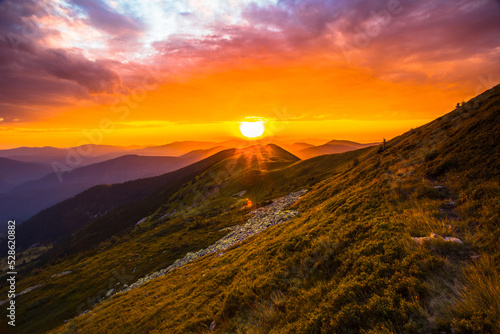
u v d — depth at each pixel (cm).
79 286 5475
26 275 11288
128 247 7894
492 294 610
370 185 2214
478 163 1564
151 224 14412
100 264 6819
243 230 4225
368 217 1489
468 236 917
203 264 3067
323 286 1012
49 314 4547
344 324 755
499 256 754
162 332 1458
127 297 3020
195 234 6234
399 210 1448
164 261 4991
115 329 1962
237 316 1170
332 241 1342
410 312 686
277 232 2405
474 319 580
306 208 3466
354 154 9575
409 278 795
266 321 998
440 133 2661
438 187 1569
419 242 983
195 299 1708
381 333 653
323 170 9150
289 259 1417
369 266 977
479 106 2606
